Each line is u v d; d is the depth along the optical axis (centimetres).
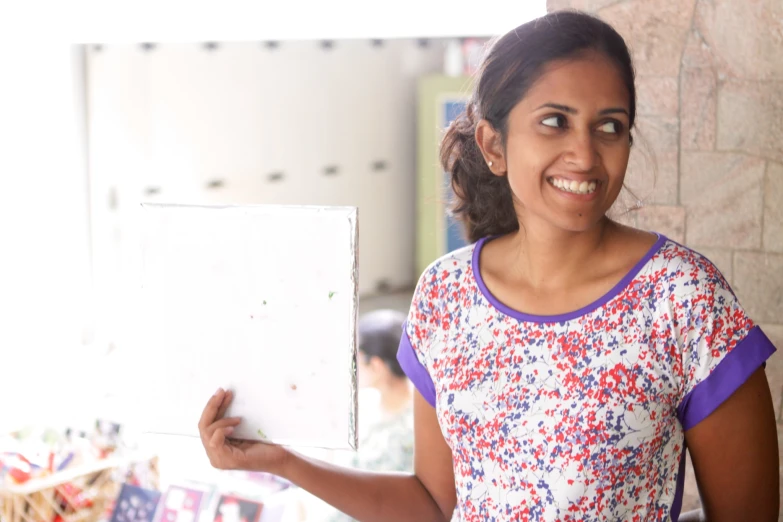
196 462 280
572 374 107
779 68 179
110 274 494
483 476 114
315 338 121
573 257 110
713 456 107
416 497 130
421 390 124
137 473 253
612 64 105
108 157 489
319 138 583
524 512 109
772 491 109
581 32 105
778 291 185
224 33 450
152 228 125
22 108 429
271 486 248
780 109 180
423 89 596
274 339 122
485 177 127
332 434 122
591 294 109
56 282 445
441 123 593
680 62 187
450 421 116
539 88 105
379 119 602
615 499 105
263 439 124
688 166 189
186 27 446
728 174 186
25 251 428
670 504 107
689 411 105
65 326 448
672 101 188
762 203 185
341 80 584
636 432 104
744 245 187
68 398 364
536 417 108
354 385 120
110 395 368
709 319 102
